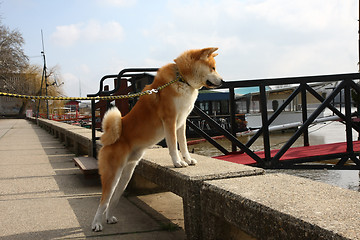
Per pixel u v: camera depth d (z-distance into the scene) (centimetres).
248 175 287
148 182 484
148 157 407
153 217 376
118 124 330
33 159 815
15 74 5231
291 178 256
